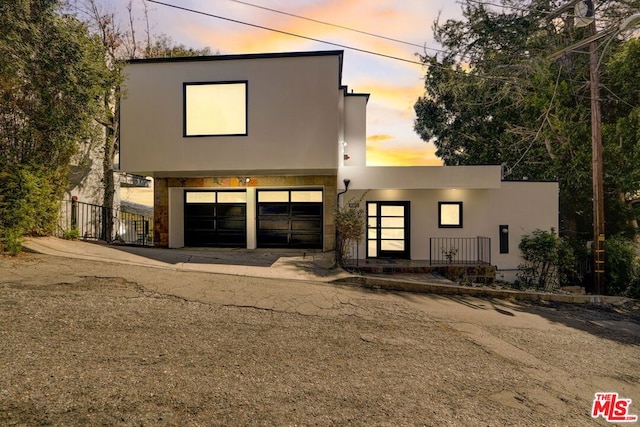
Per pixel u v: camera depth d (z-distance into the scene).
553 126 14.91
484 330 6.09
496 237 12.10
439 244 11.99
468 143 19.17
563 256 12.03
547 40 15.66
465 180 11.05
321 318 5.75
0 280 5.82
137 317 4.92
